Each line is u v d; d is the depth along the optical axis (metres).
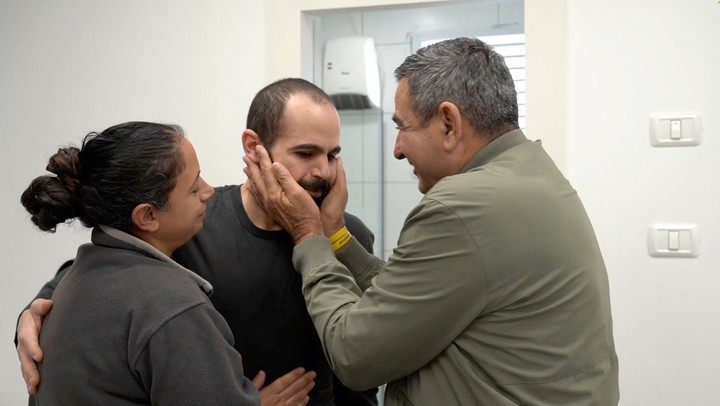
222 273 1.22
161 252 1.01
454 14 2.80
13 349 2.30
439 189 0.99
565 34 1.84
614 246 1.82
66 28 2.22
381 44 2.86
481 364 0.99
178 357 0.89
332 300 1.07
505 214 0.96
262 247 1.24
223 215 1.27
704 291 1.76
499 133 1.06
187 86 2.13
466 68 1.03
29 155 2.27
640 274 1.80
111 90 2.19
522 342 0.97
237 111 2.09
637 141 1.79
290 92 1.18
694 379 1.78
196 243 1.24
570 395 0.98
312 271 1.10
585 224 1.07
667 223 1.78
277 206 1.16
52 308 1.01
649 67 1.78
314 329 1.27
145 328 0.89
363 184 2.81
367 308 1.00
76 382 0.91
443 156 1.08
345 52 2.63
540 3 1.85
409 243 0.98
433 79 1.05
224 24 2.10
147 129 0.97
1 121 2.28
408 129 1.09
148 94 2.16
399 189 2.82
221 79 2.10
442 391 1.01
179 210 1.00
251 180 1.19
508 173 1.01
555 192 1.03
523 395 0.97
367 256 1.25
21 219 2.28
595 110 1.82
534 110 1.86
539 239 0.97
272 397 1.18
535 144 1.09
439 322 0.97
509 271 0.95
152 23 2.15
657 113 1.78
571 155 1.84
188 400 0.88
